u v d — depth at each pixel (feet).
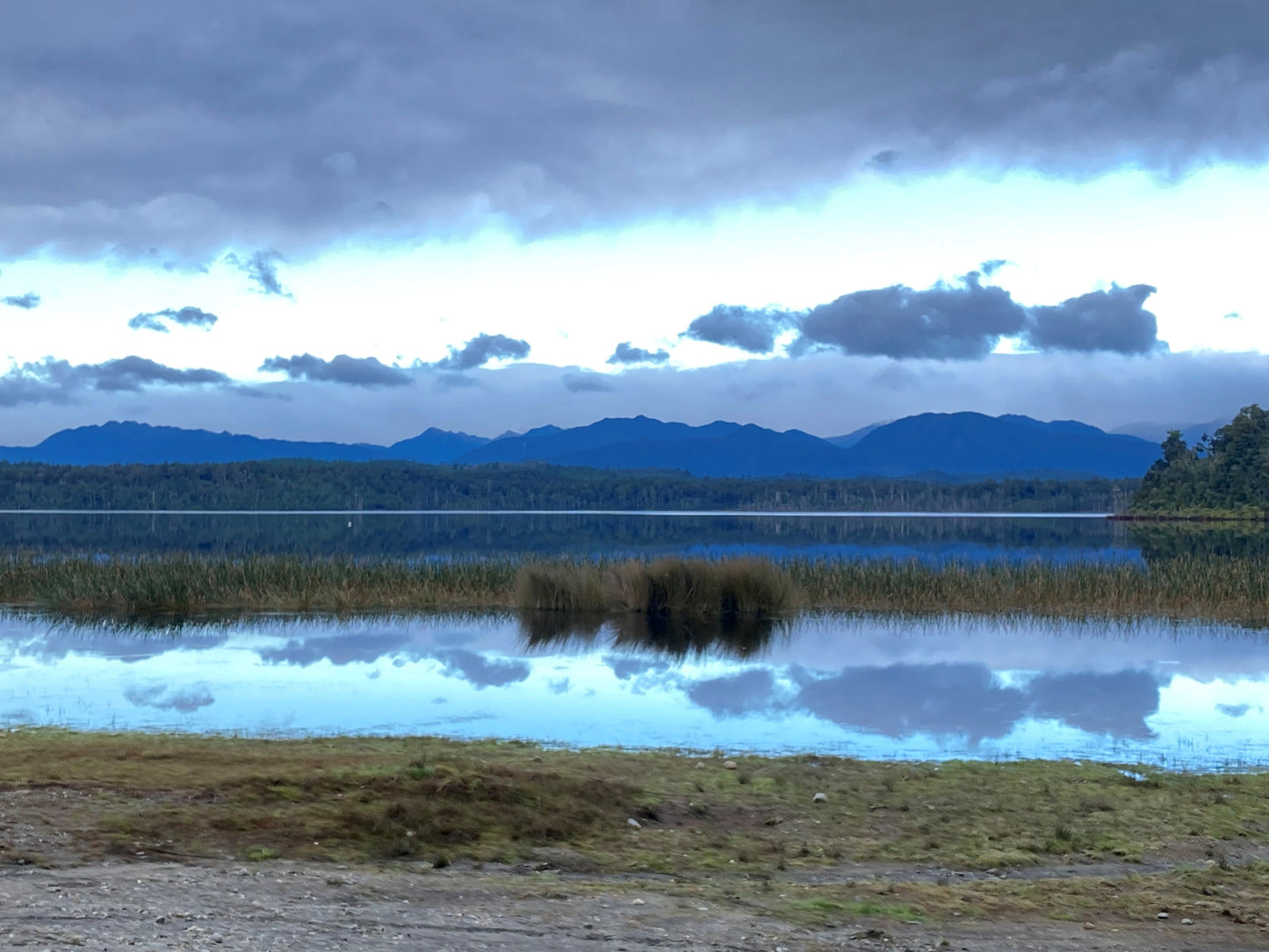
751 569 101.91
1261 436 514.27
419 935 22.72
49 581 107.14
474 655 77.41
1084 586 109.50
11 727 50.47
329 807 32.58
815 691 65.31
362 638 85.15
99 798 31.94
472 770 36.88
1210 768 47.16
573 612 100.68
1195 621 99.19
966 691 65.67
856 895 28.35
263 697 61.11
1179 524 431.02
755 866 31.58
